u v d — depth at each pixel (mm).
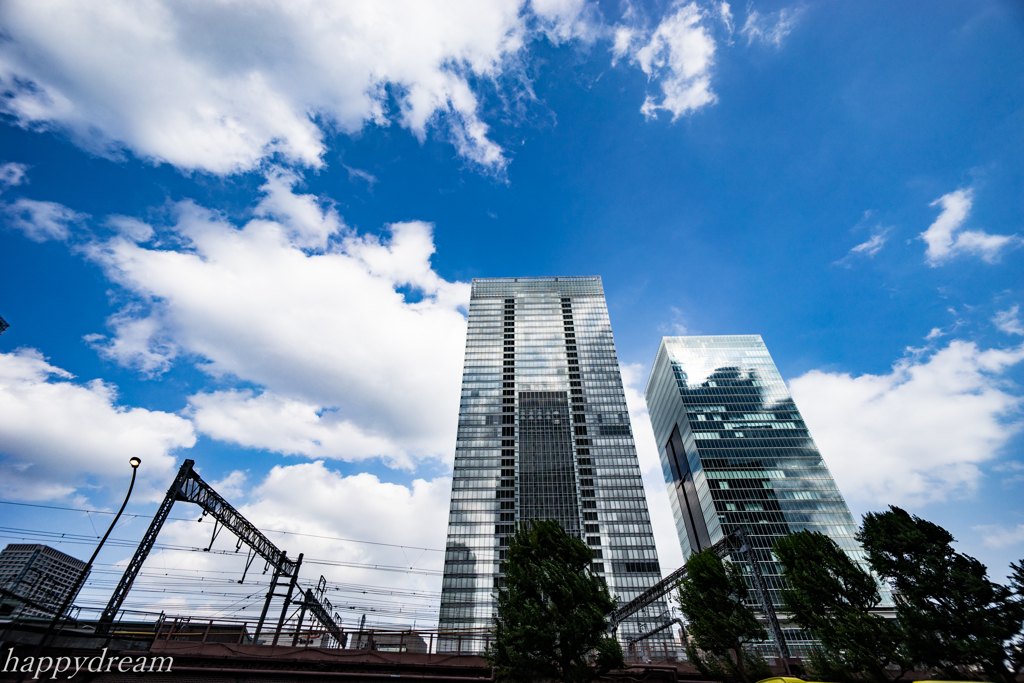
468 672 27859
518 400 137625
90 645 25531
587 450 126938
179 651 27000
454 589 101438
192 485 38719
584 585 26734
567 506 115875
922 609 28688
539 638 24750
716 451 129375
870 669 27266
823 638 29906
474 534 111250
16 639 23641
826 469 123625
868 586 31109
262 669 26953
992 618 26609
